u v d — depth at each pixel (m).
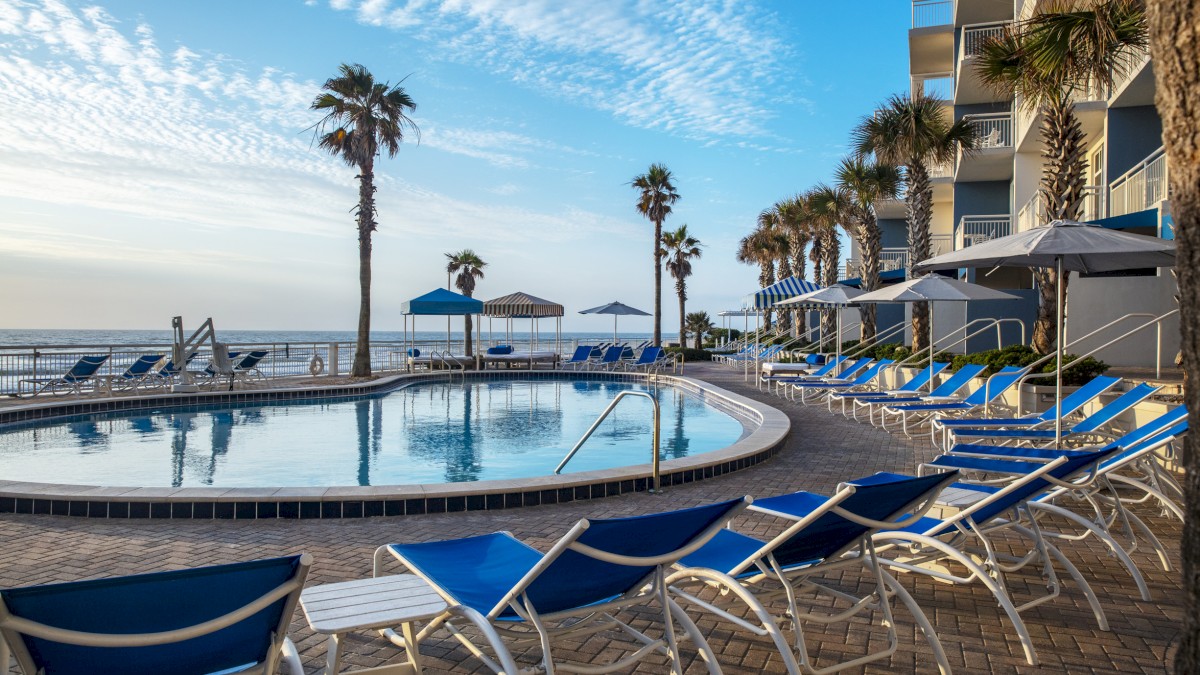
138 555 4.89
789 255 36.06
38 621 1.70
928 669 3.22
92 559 4.81
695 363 31.28
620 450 10.47
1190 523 1.50
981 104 24.31
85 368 15.30
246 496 5.86
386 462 9.45
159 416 13.90
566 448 10.59
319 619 2.34
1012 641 3.50
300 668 2.24
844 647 3.45
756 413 12.76
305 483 8.19
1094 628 3.65
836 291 16.09
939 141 15.95
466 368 25.09
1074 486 3.78
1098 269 7.37
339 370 22.56
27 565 4.68
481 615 2.42
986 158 21.48
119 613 1.78
